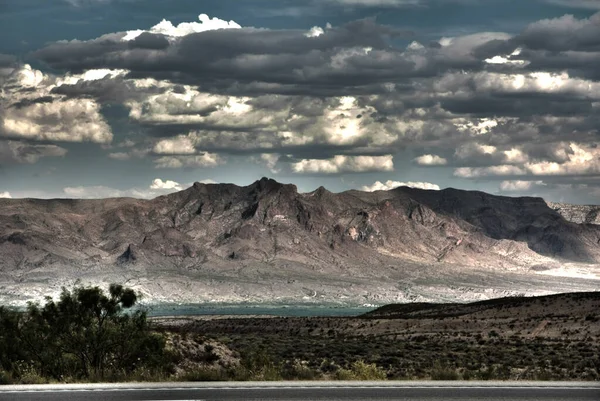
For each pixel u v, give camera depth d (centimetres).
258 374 5678
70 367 7106
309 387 4725
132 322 7462
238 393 4512
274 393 4525
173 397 4391
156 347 7431
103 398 4362
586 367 11400
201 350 10062
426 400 4300
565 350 15788
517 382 4972
